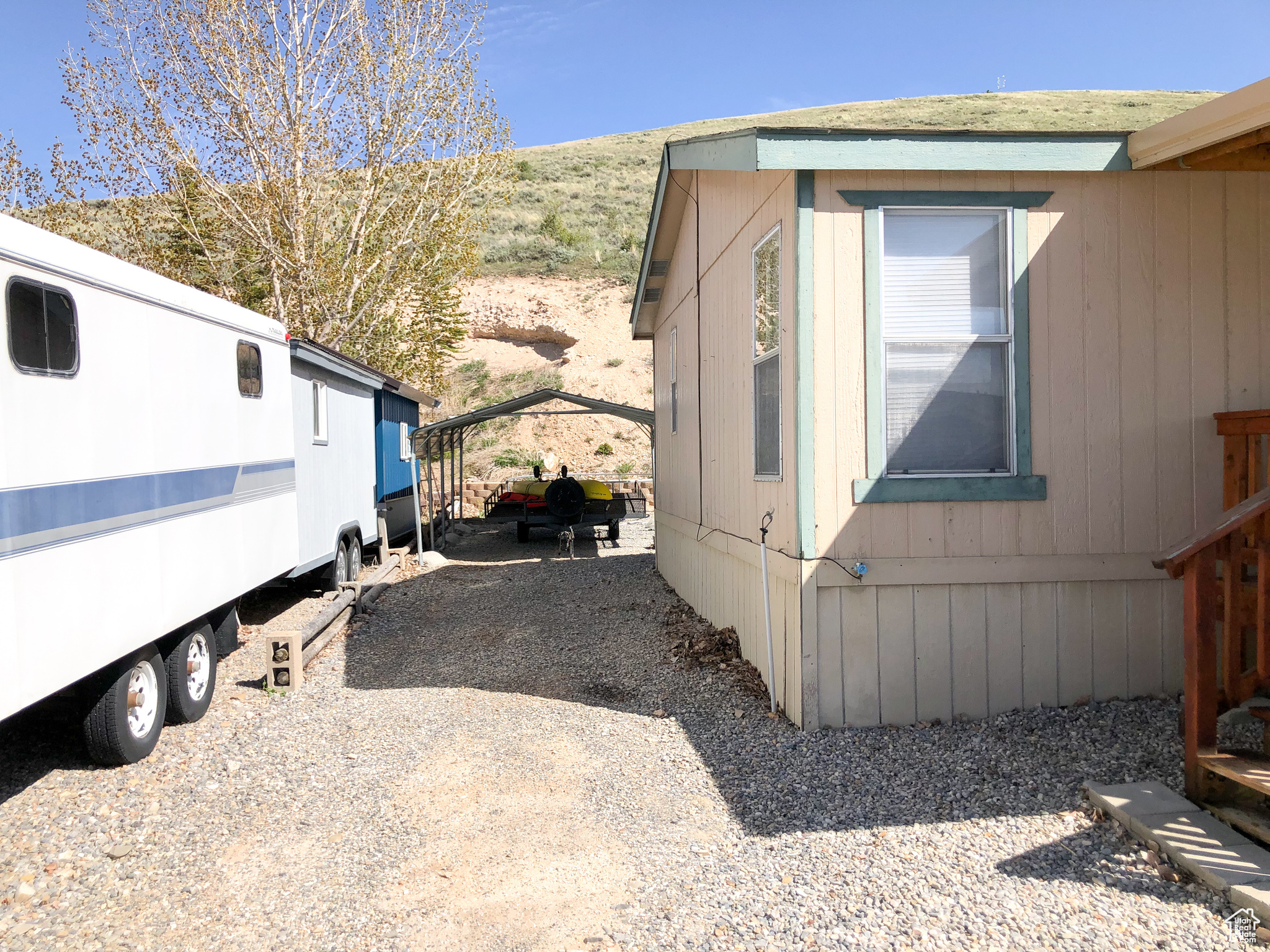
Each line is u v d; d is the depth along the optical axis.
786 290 5.16
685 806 4.16
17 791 4.49
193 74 15.09
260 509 6.77
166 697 5.22
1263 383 5.18
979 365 5.07
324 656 7.29
